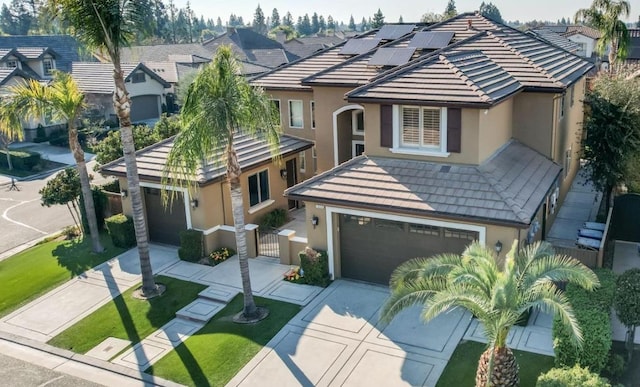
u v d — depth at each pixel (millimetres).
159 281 20938
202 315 18359
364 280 20000
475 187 18203
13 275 22469
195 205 22391
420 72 21047
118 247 24375
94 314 19031
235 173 16812
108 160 27984
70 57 63656
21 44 62188
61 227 28438
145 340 17328
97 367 16172
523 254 13727
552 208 23359
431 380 14398
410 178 19328
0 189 35906
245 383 14852
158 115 58531
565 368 12742
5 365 16484
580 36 76688
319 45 96125
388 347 15953
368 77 25719
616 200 22031
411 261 16281
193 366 15773
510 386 12430
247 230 22047
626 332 15664
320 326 17234
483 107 18344
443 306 11484
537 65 23531
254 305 18031
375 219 19125
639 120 22172
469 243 17719
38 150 46125
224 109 15711
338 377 14820
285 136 29000
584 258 17828
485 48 25562
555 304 11297
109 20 17875
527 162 21484
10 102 21938
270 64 79312
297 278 20234
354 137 27766
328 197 19156
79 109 22844
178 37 150750
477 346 15680
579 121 29531
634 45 63594
